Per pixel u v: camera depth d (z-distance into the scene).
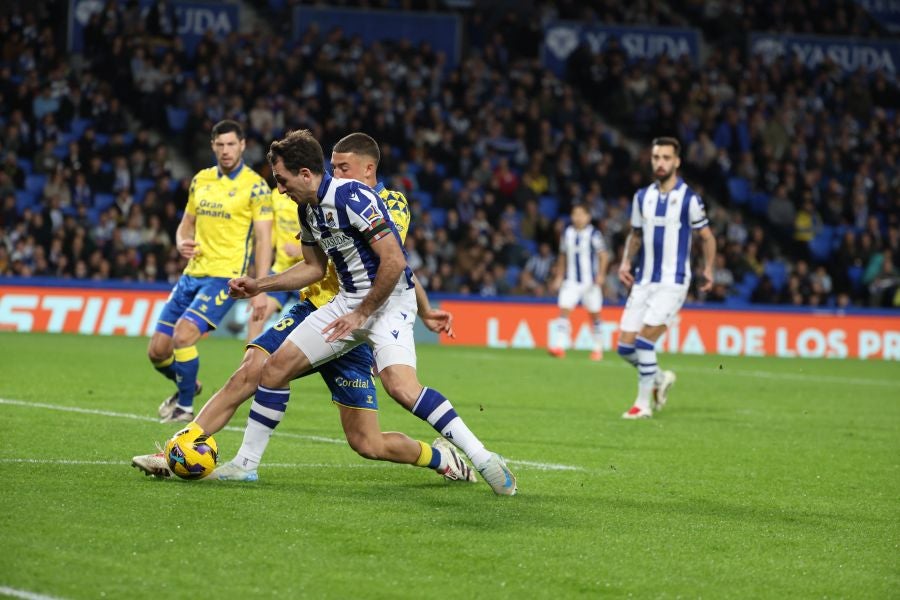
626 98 95.38
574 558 16.52
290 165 19.75
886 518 20.59
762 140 95.25
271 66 88.44
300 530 17.53
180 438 21.00
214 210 30.81
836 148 96.06
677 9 110.62
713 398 44.66
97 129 83.62
